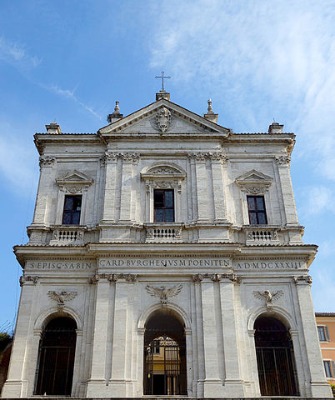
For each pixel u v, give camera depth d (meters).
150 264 32.09
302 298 31.72
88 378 29.02
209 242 32.41
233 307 30.81
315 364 29.72
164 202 35.56
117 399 27.44
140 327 30.33
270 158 37.62
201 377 28.97
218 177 35.84
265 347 31.42
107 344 29.59
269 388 30.58
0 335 38.28
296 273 32.56
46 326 31.78
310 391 28.97
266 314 31.70
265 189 36.28
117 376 28.55
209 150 37.06
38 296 31.73
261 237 34.09
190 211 34.84
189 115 38.31
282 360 31.20
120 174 36.09
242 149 37.88
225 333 29.94
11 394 28.47
